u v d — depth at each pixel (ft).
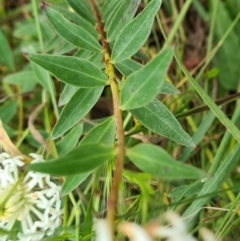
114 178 0.90
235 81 1.66
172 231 0.83
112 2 1.41
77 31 1.25
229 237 1.34
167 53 0.91
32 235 1.16
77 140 1.40
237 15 1.59
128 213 1.13
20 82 1.65
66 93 1.25
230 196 1.36
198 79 1.56
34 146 1.58
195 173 0.84
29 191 1.20
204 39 1.76
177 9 1.78
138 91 0.97
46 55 1.12
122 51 1.18
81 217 1.38
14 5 1.90
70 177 1.10
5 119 1.66
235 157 1.24
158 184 1.31
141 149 0.91
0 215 1.17
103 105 1.74
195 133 1.40
